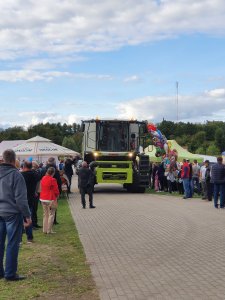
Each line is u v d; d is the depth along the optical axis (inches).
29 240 439.2
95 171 1029.2
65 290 271.1
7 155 302.0
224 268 324.8
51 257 369.4
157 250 394.3
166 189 1109.1
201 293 260.1
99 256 371.6
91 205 751.1
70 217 634.8
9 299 253.9
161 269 323.3
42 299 254.1
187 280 291.0
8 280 294.8
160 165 1104.8
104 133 1053.8
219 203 798.5
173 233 486.6
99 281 291.0
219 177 726.5
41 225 569.0
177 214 650.8
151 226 538.3
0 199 298.2
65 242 440.1
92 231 506.0
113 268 327.3
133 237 462.3
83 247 410.6
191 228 521.0
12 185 297.0
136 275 306.0
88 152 1058.1
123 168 1040.8
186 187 911.0
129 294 259.9
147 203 815.7
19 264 343.3
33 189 454.6
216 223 560.4
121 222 575.2
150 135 1232.8
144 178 1049.5
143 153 1066.7
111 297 254.2
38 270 323.9
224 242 431.8
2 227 304.0
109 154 1043.3
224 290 266.1
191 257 364.2
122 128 1057.5
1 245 305.1
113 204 804.0
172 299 248.8
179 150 1330.0
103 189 1210.0
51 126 4805.6
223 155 1011.9
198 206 759.7
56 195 499.5
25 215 297.1
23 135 4320.9
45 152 1155.9
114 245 419.5
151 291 265.7
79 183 754.8
